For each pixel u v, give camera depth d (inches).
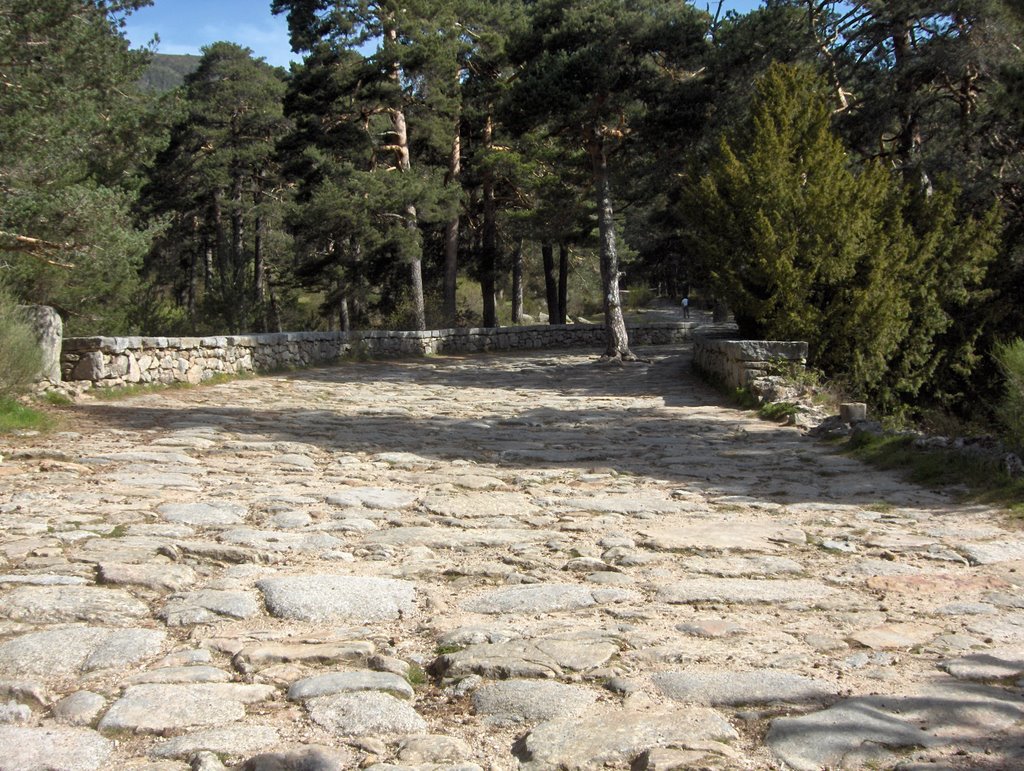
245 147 1766.7
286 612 178.4
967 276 701.9
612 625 174.2
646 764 118.9
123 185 782.5
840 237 621.6
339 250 1352.1
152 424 436.1
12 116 599.5
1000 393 679.7
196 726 129.4
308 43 1282.0
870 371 636.7
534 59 937.5
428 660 156.6
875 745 123.8
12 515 248.5
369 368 898.1
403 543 235.0
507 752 124.5
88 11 658.2
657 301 2517.2
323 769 117.3
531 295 2455.7
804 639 167.6
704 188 689.0
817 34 859.4
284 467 343.9
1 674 146.1
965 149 828.0
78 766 117.6
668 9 882.1
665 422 514.0
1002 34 722.8
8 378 405.7
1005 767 117.7
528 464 371.9
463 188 1503.4
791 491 316.8
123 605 179.3
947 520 269.7
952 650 161.5
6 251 614.9
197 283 2386.8
